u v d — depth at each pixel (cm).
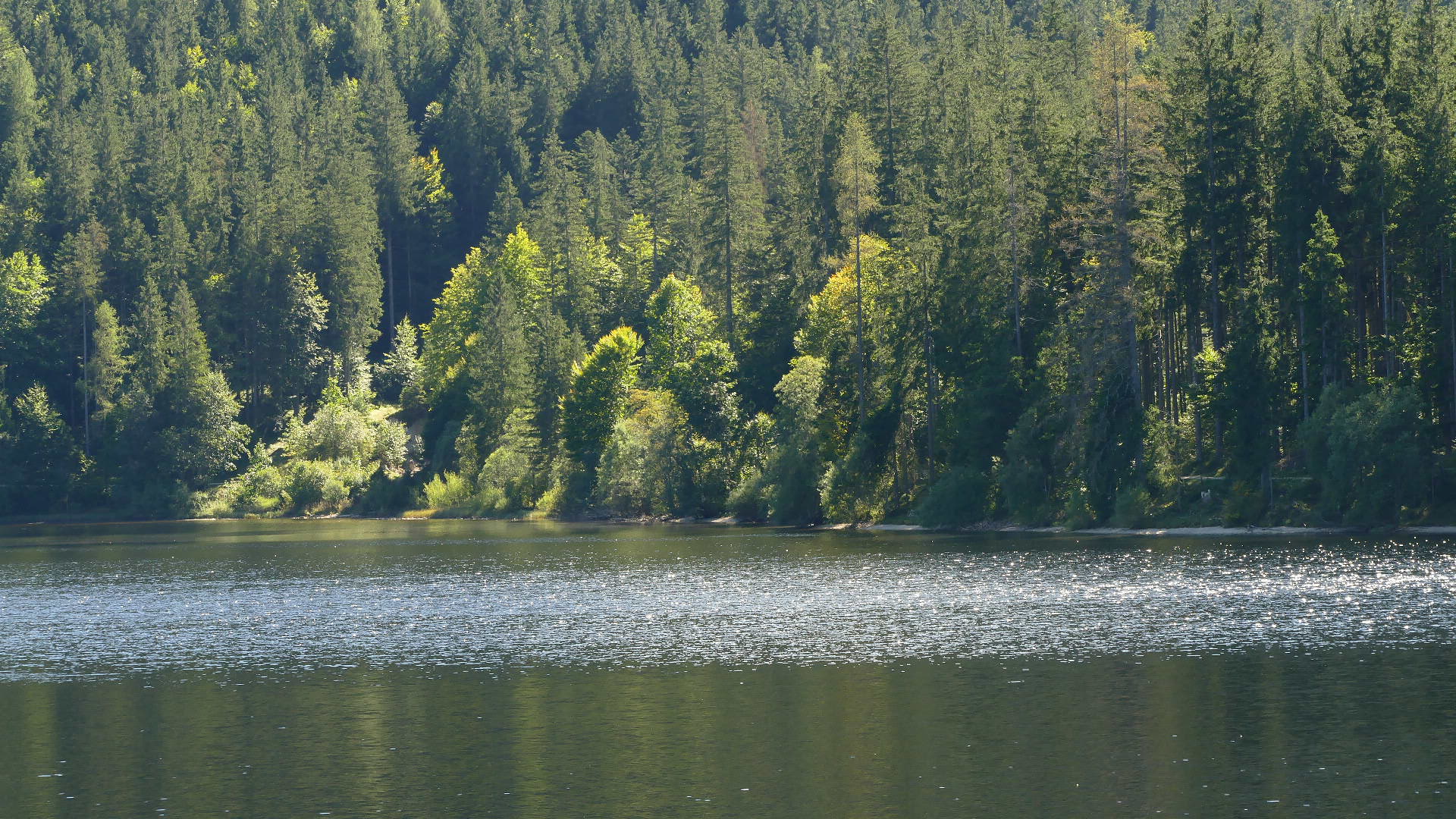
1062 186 10856
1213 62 9731
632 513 13712
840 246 13900
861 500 11181
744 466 12781
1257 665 4316
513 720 3859
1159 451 9550
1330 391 8688
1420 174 8956
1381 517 8481
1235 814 2816
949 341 10656
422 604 6488
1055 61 14275
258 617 6178
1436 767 3114
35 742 3691
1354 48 9862
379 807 3028
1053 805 2919
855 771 3216
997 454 10394
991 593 6231
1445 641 4628
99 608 6581
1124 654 4603
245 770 3366
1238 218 9575
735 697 4100
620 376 15275
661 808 2967
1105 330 9488
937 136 13650
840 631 5306
